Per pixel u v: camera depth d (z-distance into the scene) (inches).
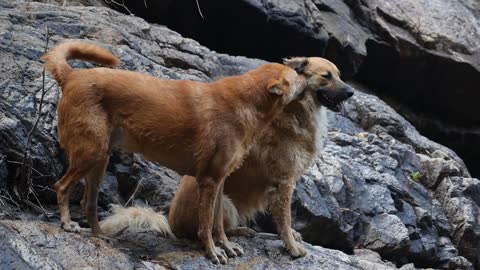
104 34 509.7
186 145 328.2
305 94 378.0
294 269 352.5
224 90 335.6
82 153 315.0
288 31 693.9
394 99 808.9
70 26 500.7
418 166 581.6
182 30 698.2
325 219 470.0
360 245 497.0
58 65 323.6
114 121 322.7
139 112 323.0
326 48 724.0
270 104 341.4
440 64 774.5
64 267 298.2
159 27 592.1
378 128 610.2
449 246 540.1
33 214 381.7
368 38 756.0
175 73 510.6
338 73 387.9
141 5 676.1
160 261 331.0
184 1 673.6
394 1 782.5
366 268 400.2
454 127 816.9
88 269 298.7
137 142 327.3
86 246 313.4
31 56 437.4
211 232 339.9
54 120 403.2
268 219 455.8
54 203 399.2
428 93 798.5
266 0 684.7
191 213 362.3
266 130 371.6
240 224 393.7
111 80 321.1
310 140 377.7
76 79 319.9
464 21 797.2
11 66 418.0
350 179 510.6
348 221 490.3
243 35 702.5
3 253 290.4
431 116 816.3
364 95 639.8
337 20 737.0
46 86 414.6
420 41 769.6
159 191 424.2
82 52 331.6
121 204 411.8
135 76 328.5
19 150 384.2
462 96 794.8
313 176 488.1
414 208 540.4
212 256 335.9
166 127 324.8
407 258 515.8
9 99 399.5
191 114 326.6
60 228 320.2
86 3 628.4
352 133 593.0
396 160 565.0
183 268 328.5
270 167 372.8
